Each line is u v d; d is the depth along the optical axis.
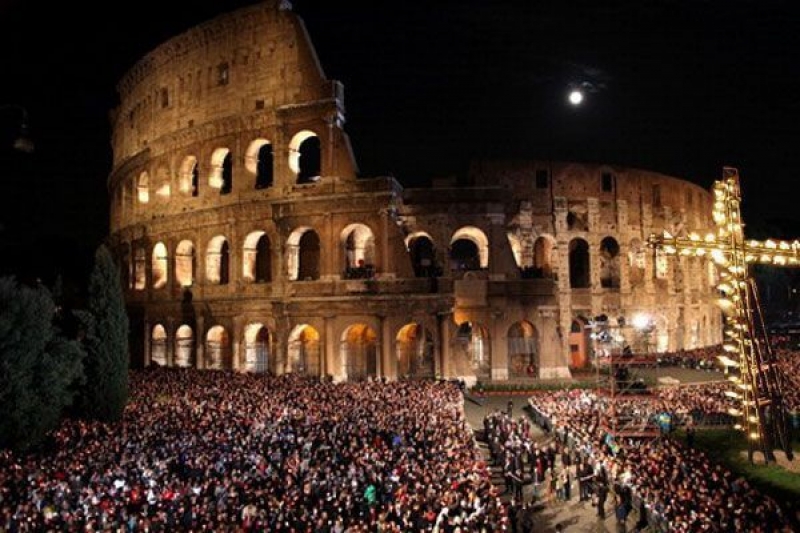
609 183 81.38
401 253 65.25
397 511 26.50
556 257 76.62
